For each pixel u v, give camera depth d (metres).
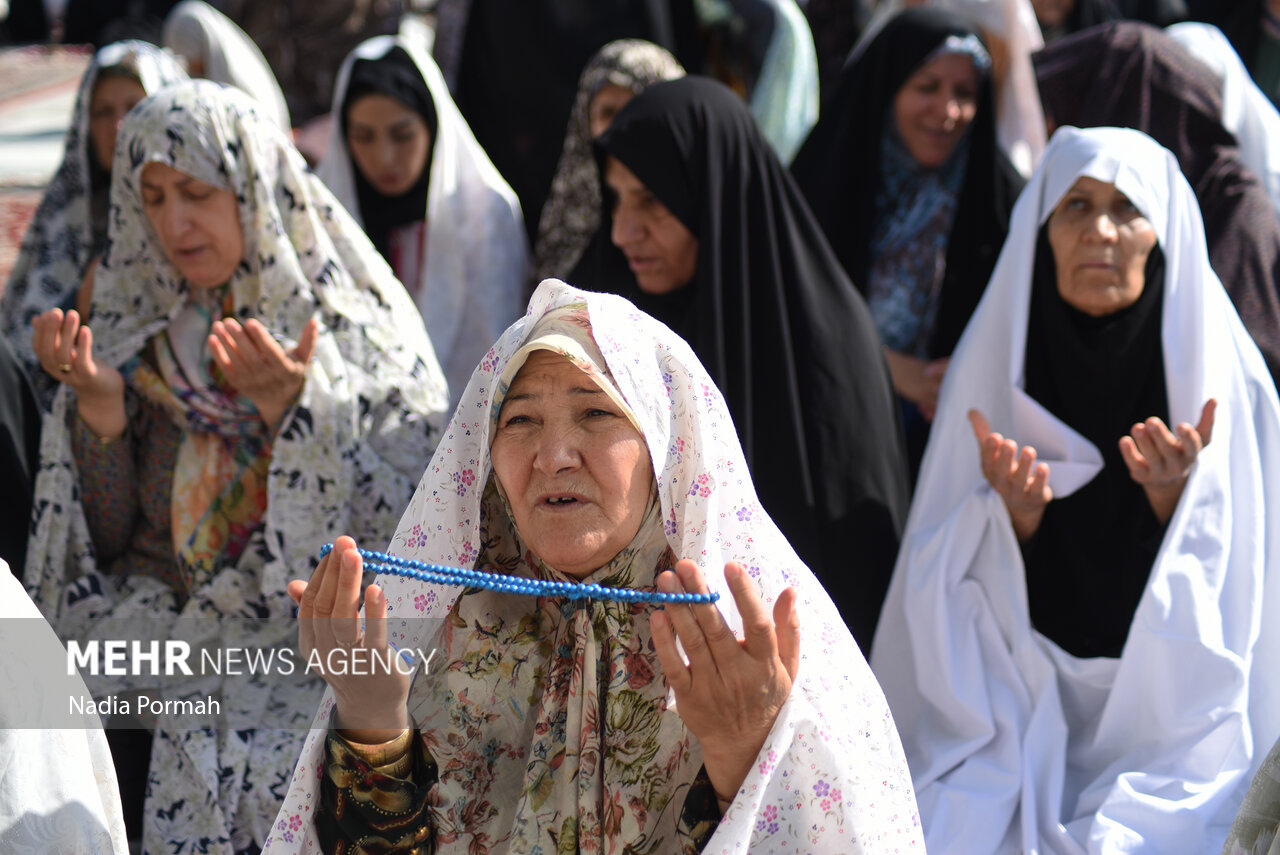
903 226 3.93
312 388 2.61
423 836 1.59
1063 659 2.57
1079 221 2.65
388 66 4.06
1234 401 2.60
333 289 2.74
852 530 2.75
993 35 4.68
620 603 1.62
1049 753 2.49
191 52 5.25
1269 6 5.85
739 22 5.30
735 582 1.40
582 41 5.25
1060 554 2.71
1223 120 3.75
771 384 2.84
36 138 7.15
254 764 2.42
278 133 2.75
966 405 2.79
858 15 6.59
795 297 2.91
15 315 3.67
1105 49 3.69
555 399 1.58
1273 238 3.37
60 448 2.62
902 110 3.88
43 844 1.62
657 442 1.58
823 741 1.52
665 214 2.96
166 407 2.67
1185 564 2.45
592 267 3.76
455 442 1.67
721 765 1.50
